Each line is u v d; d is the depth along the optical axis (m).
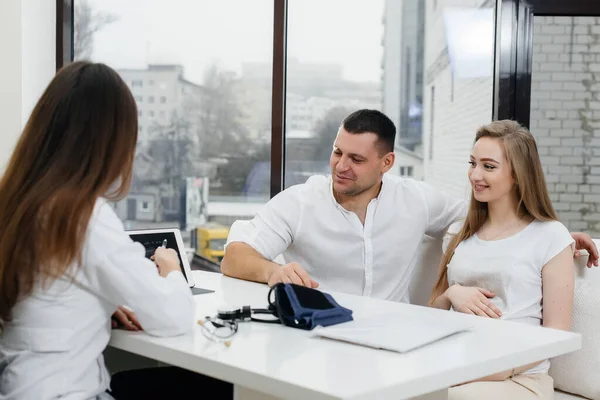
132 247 1.45
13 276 1.40
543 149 3.10
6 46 3.34
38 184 1.39
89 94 1.43
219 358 1.31
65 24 3.62
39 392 1.40
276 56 3.40
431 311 1.74
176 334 1.47
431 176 3.29
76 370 1.44
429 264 2.56
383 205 2.42
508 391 1.87
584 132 3.08
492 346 1.43
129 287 1.41
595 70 3.05
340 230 2.41
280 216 2.42
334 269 2.45
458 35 3.21
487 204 2.21
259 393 1.35
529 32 3.06
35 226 1.37
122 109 1.46
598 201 3.09
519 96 3.09
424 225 2.45
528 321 2.04
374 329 1.49
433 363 1.28
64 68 1.48
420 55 3.28
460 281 2.17
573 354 2.11
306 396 1.14
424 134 3.29
